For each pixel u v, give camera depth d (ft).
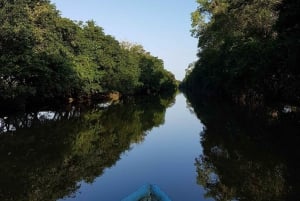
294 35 84.84
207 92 282.56
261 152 60.08
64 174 48.08
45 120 100.42
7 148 63.16
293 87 107.04
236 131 84.33
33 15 117.29
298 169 48.88
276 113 114.11
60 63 122.93
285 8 86.17
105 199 38.63
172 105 184.75
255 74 122.52
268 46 109.70
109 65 186.70
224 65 156.25
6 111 115.34
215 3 182.29
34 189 41.68
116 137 78.23
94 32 188.65
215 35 171.83
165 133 85.66
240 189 41.04
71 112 126.72
